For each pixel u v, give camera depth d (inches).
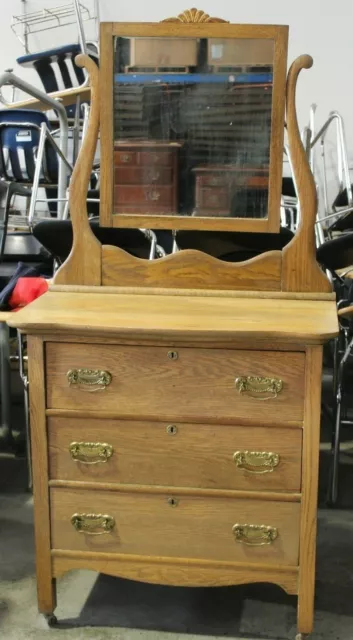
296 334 53.7
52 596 62.0
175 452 58.4
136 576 61.2
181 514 59.4
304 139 104.7
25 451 97.0
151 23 64.6
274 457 57.2
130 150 67.1
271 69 64.5
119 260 67.9
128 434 58.5
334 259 81.9
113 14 139.2
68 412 58.4
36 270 93.4
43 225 80.6
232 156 66.7
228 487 58.5
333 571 70.5
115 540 60.6
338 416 82.3
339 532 78.0
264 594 67.6
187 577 60.7
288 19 133.0
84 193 66.8
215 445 57.9
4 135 99.0
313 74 134.7
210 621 63.2
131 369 57.1
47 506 60.6
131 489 59.2
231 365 56.2
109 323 55.9
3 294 85.0
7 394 95.1
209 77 65.4
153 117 66.5
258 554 59.2
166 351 56.4
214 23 64.2
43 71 133.1
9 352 98.2
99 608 65.0
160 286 67.9
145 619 63.4
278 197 66.7
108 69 65.2
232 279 67.2
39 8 141.9
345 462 95.6
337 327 55.3
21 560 72.0
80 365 57.5
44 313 59.2
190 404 57.2
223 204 67.6
